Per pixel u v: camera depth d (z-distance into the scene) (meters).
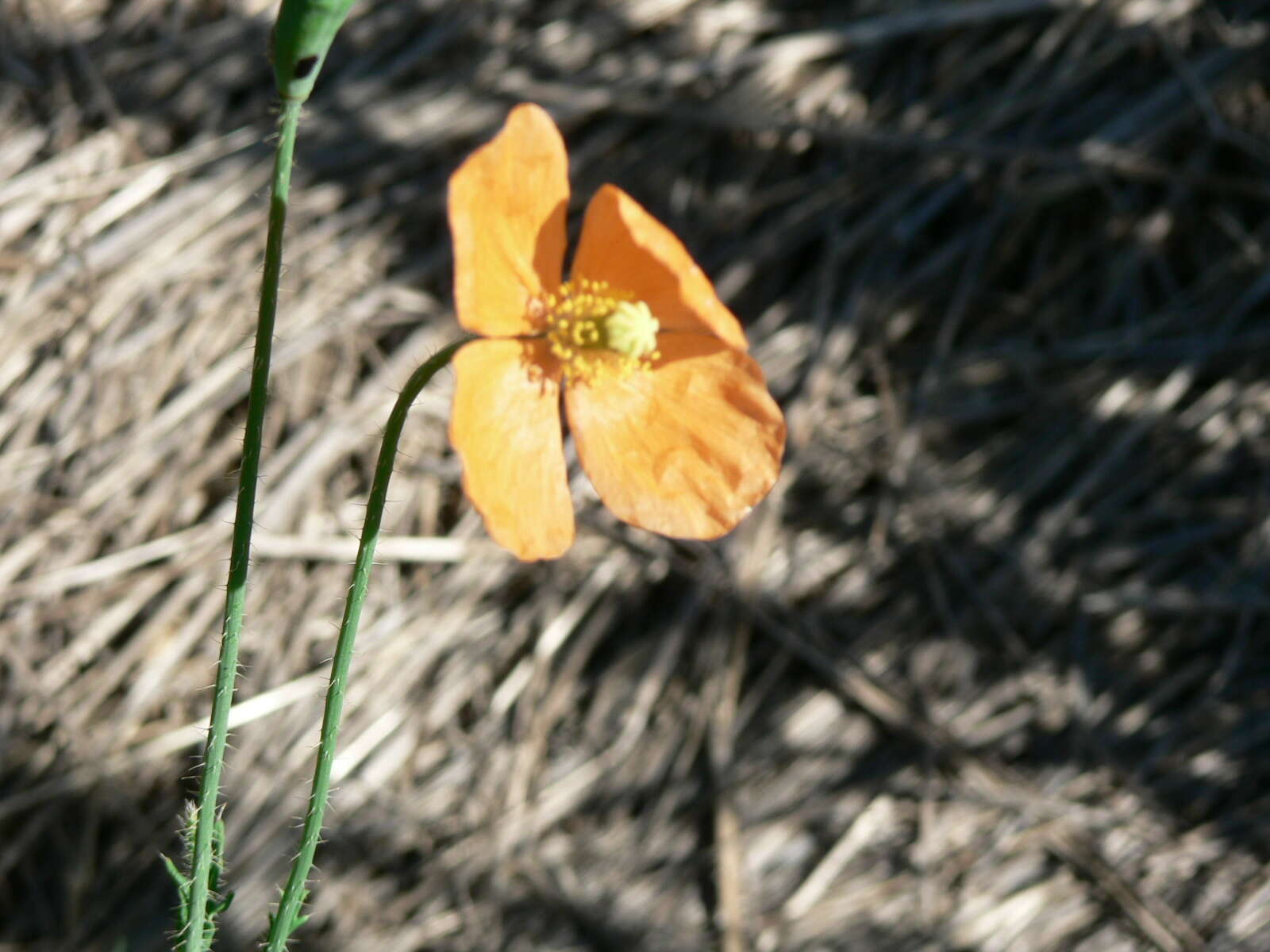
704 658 0.52
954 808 0.52
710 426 0.29
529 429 0.29
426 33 0.54
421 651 0.50
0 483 0.48
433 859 0.49
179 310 0.50
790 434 0.53
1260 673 0.53
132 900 0.47
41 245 0.49
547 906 0.50
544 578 0.51
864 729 0.53
